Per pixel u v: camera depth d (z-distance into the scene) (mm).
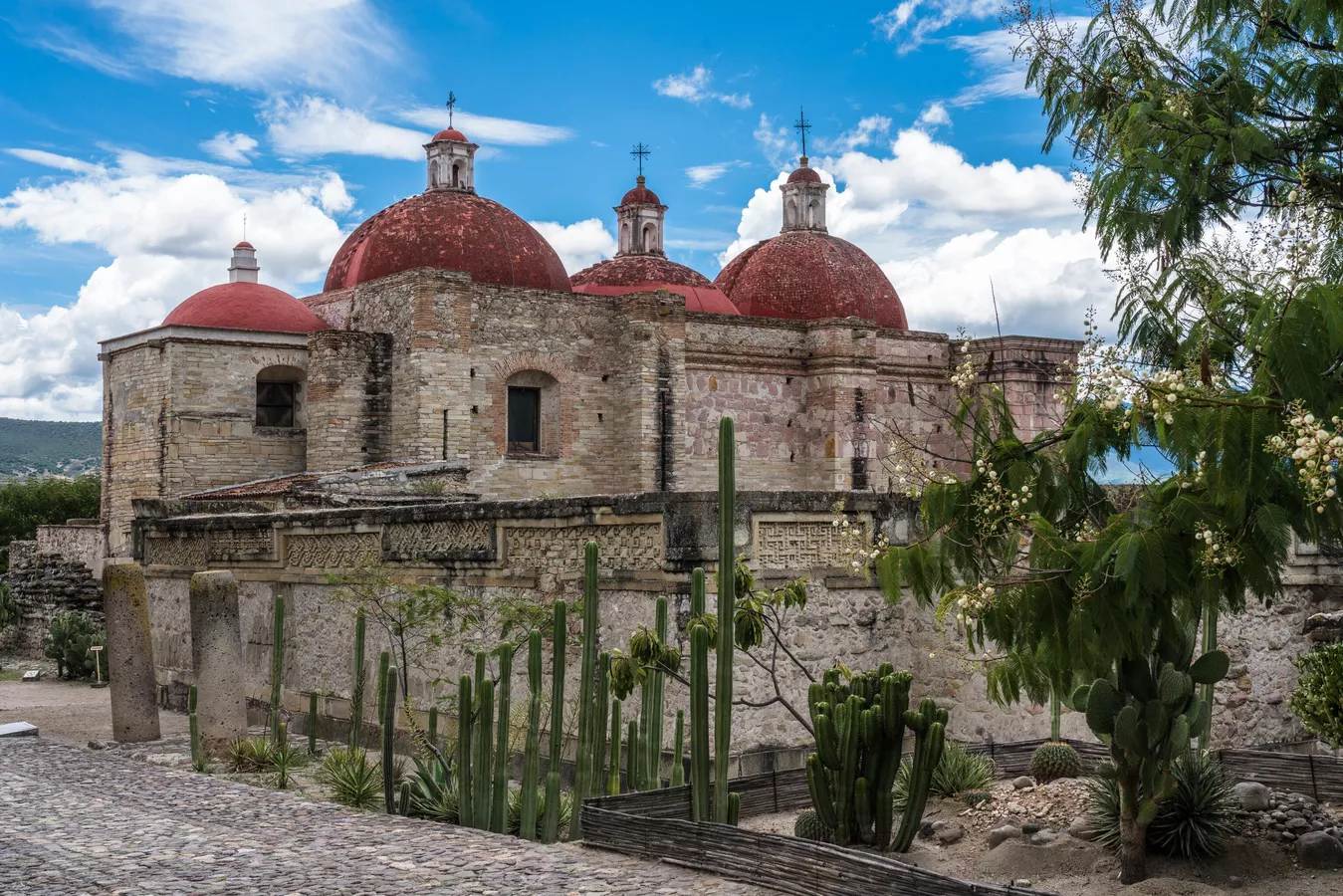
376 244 38719
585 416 38031
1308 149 10602
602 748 11891
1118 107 11047
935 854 11094
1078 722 14883
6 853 10688
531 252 39406
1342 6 10016
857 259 47281
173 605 22922
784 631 14320
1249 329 8609
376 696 18016
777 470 40438
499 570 16188
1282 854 10586
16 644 35031
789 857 9445
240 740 16500
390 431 35688
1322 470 7492
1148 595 8711
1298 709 12984
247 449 36031
